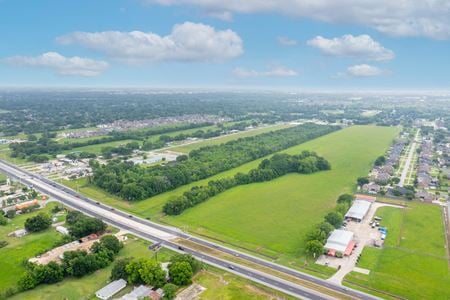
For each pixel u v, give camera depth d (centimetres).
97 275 17300
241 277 17162
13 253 19238
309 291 16088
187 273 16375
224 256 19200
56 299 15400
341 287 16412
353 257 19188
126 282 16500
